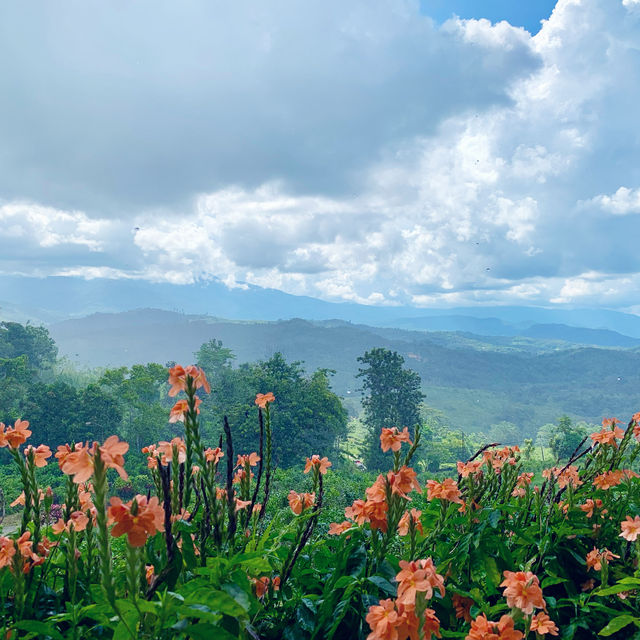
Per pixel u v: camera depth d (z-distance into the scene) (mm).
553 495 3002
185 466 1716
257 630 1805
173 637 1331
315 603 1842
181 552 1703
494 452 2873
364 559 1816
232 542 1805
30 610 1646
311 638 1675
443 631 1714
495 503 2594
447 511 2098
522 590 1586
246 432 52844
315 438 57125
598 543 2770
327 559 2197
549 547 2541
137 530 1176
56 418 55125
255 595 1848
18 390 60875
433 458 77812
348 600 1669
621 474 2898
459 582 2164
